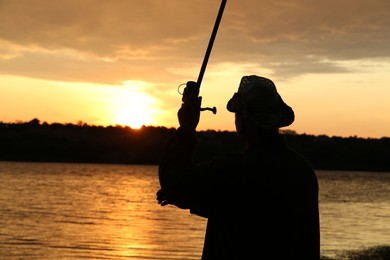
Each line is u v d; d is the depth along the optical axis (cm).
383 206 8050
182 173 255
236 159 259
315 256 261
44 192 9512
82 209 6488
